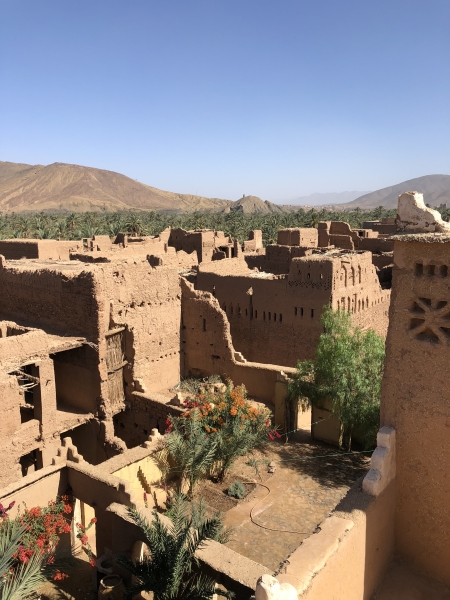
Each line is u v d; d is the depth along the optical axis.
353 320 29.73
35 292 23.38
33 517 14.26
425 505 8.81
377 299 33.09
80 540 17.06
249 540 15.88
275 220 127.31
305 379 22.44
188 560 11.09
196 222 114.81
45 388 19.58
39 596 13.48
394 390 8.79
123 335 23.08
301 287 28.47
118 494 15.13
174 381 27.34
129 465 17.09
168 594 10.86
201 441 17.67
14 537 11.02
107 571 14.08
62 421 20.59
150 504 17.81
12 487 15.38
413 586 8.73
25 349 18.88
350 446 21.98
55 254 42.34
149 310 25.16
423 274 8.15
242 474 19.95
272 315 30.17
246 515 17.22
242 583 10.65
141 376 24.91
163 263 32.12
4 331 21.69
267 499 18.17
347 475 19.84
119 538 13.84
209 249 58.06
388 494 8.84
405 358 8.57
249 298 31.27
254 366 25.11
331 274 27.11
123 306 23.64
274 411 23.70
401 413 8.77
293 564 6.92
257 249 58.94
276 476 19.77
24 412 21.78
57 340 20.94
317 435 22.86
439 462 8.49
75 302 21.70
